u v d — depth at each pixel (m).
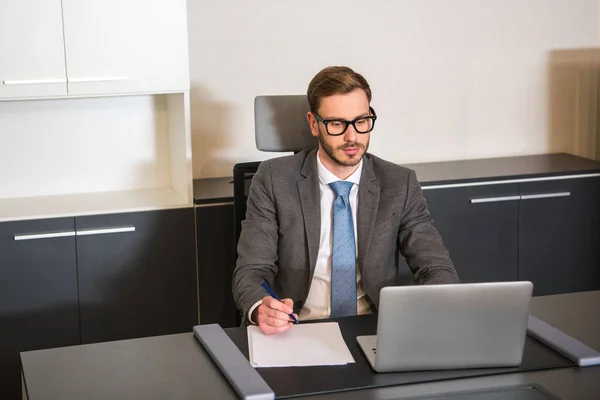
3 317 3.43
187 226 3.59
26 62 3.31
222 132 3.99
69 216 3.43
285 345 2.12
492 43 4.27
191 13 3.84
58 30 3.33
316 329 2.23
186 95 3.52
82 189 3.82
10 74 3.30
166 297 3.62
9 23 3.27
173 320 3.65
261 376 1.95
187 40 3.48
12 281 3.42
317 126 2.66
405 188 2.72
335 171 2.69
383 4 4.07
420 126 4.25
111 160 3.84
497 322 1.96
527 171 3.97
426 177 3.85
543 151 4.47
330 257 2.68
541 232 3.99
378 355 1.96
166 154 3.91
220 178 4.00
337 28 4.04
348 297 2.63
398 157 4.25
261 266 2.63
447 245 3.87
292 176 2.74
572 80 4.43
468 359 1.99
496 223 3.91
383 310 1.92
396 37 4.12
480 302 1.94
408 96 4.20
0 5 3.25
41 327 3.48
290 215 2.69
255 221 2.71
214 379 1.95
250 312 2.33
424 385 1.92
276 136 3.02
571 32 4.38
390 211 2.69
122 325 3.59
